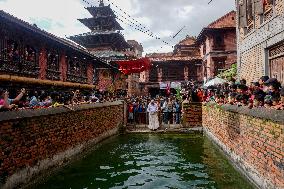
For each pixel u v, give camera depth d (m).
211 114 16.75
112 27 41.94
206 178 9.91
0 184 7.42
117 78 33.06
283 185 6.36
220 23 40.88
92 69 27.59
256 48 14.68
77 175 10.59
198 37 45.00
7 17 12.97
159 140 18.28
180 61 48.03
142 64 25.50
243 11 15.47
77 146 13.24
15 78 14.34
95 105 16.09
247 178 9.26
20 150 8.51
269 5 13.19
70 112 12.49
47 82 17.58
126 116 23.00
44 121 10.09
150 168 11.49
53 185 9.39
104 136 17.73
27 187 8.77
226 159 12.41
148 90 49.88
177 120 22.77
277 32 11.84
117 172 10.97
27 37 16.45
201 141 17.61
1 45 14.24
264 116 7.36
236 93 11.69
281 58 12.35
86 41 41.00
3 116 7.61
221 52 40.25
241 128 9.99
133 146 16.39
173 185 9.27
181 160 12.73
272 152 7.03
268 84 7.93
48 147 10.34
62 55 21.03
